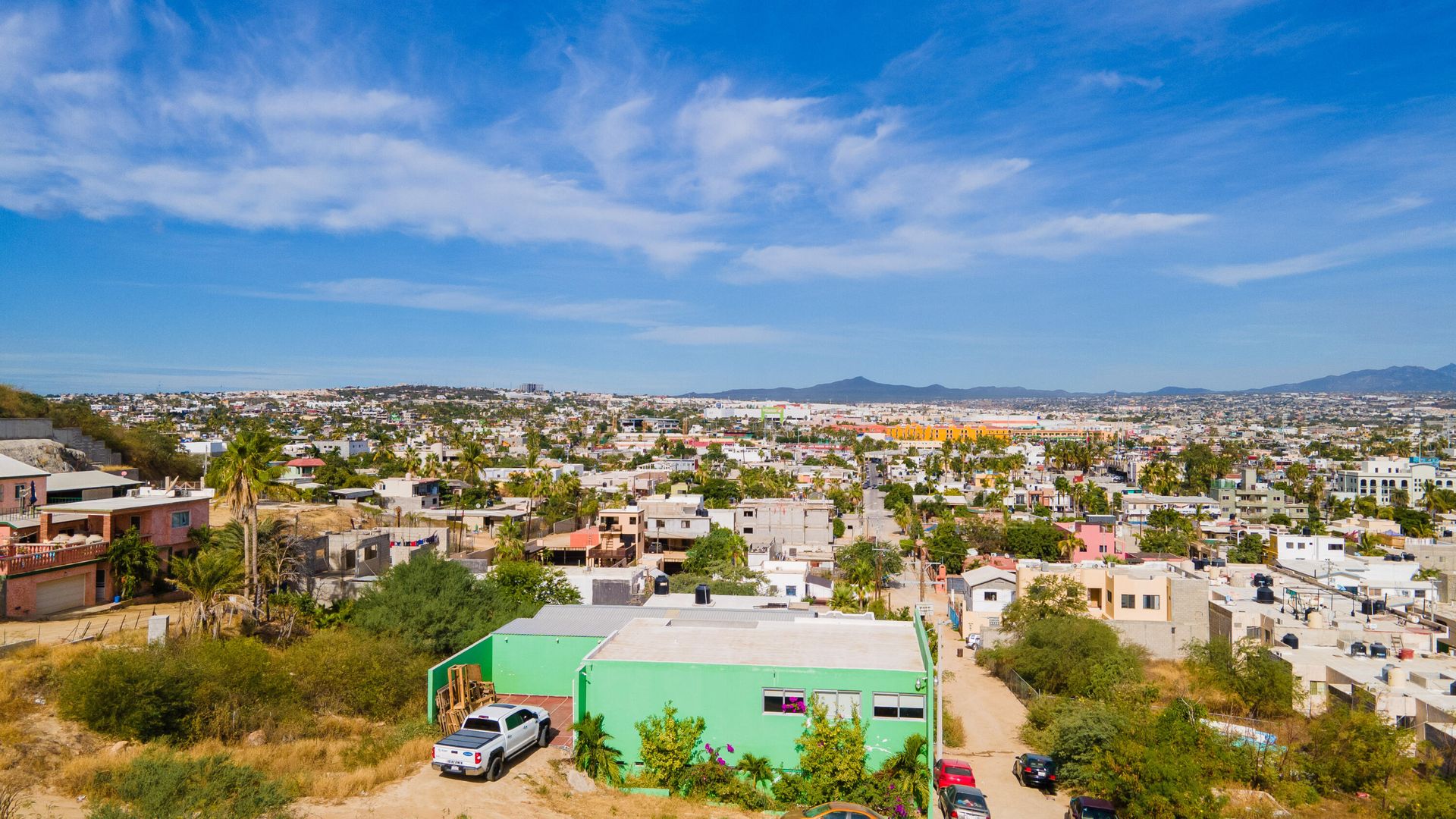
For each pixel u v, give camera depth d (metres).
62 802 23.67
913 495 172.25
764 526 113.38
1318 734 38.50
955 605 85.00
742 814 27.64
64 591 45.31
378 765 28.25
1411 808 32.69
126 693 29.98
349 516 95.88
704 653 31.98
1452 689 43.50
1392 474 197.25
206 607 41.00
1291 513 169.62
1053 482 195.38
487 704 35.62
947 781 33.06
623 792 29.20
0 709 29.38
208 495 60.03
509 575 56.94
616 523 93.94
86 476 64.75
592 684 30.83
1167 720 38.44
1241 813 32.38
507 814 25.08
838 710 29.84
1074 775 37.91
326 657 37.75
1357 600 67.75
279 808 22.80
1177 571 72.38
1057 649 57.06
